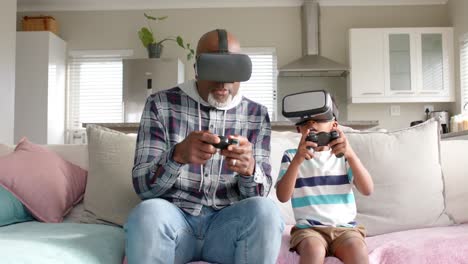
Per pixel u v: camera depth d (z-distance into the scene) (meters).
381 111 5.24
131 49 5.36
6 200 1.56
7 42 3.92
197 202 1.31
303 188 1.48
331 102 1.47
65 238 1.28
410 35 4.93
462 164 1.80
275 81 5.32
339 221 1.42
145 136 1.34
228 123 1.40
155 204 1.15
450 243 1.31
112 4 5.34
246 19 5.34
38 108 4.92
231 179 1.35
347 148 1.43
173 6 5.35
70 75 5.44
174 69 4.93
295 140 1.84
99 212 1.63
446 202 1.74
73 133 5.43
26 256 1.09
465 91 4.75
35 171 1.65
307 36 5.15
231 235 1.21
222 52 1.28
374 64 4.93
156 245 1.09
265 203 1.18
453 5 4.97
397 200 1.61
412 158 1.65
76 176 1.76
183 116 1.38
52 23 5.19
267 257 1.14
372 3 5.23
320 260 1.26
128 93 4.95
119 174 1.67
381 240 1.42
